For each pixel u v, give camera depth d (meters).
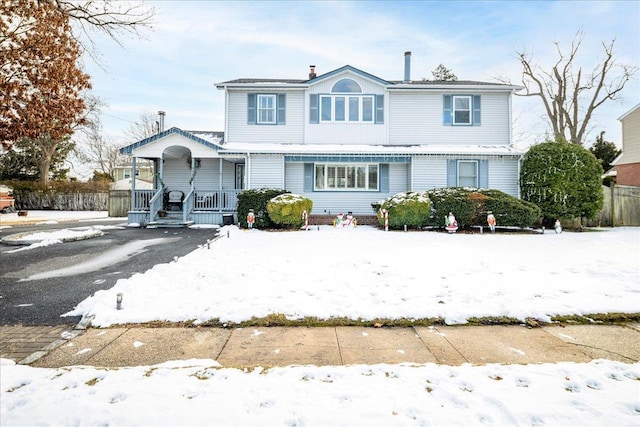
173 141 15.44
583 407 2.46
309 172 16.61
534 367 3.07
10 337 3.81
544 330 4.06
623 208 16.45
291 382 2.79
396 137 16.81
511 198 13.75
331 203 16.73
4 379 2.82
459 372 2.96
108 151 47.78
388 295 5.04
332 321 4.24
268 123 16.62
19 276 6.43
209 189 16.55
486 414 2.38
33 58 9.61
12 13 9.20
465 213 13.43
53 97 10.34
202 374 2.94
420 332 4.00
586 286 5.52
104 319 4.21
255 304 4.61
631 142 22.25
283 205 13.68
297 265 6.96
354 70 16.44
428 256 8.06
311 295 5.04
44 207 30.73
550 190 14.31
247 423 2.28
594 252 8.77
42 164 34.00
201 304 4.63
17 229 14.31
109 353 3.44
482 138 16.86
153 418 2.32
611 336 3.90
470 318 4.32
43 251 8.96
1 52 9.06
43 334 3.90
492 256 8.11
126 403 2.48
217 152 15.42
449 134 16.84
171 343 3.68
